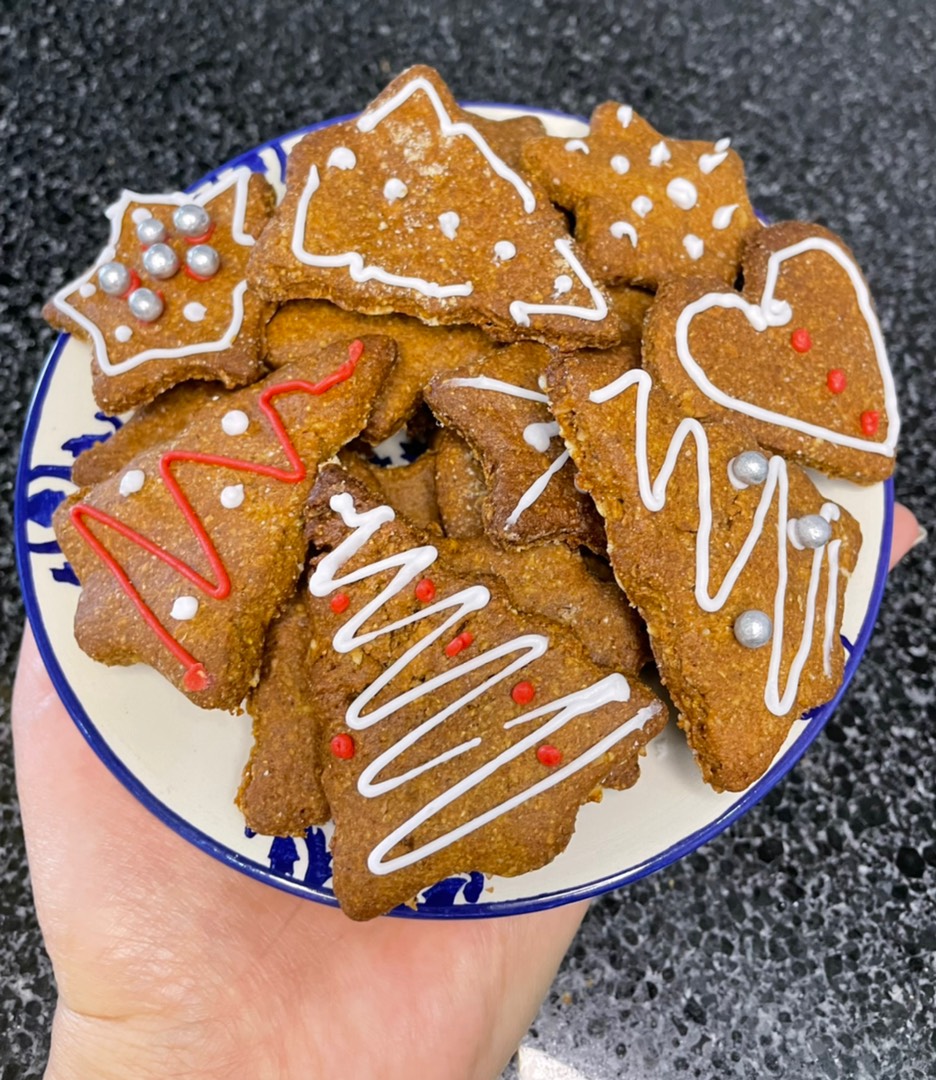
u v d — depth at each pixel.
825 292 0.17
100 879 0.17
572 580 0.15
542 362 0.16
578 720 0.14
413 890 0.14
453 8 0.23
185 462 0.16
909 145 0.23
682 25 0.24
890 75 0.23
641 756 0.16
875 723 0.20
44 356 0.21
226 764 0.15
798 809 0.20
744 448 0.15
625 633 0.15
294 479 0.15
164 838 0.17
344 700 0.15
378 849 0.14
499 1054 0.17
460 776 0.14
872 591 0.17
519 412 0.16
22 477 0.16
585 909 0.18
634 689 0.15
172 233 0.17
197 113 0.22
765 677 0.15
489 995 0.17
